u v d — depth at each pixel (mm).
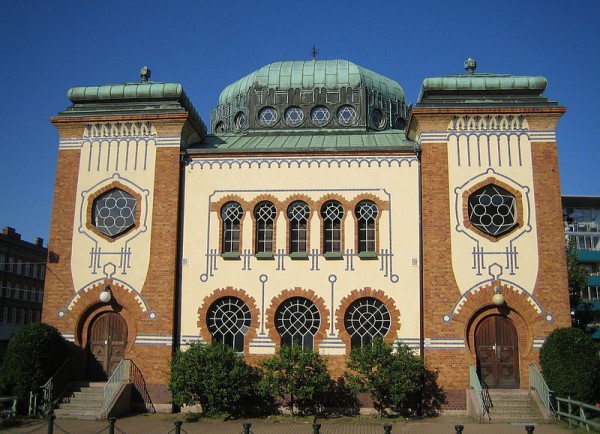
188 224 21922
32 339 19719
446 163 21391
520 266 20609
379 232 21375
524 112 21469
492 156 21406
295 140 24547
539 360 19688
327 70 28000
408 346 20266
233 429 17719
